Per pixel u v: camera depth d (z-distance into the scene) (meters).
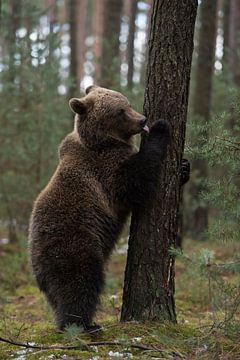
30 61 18.11
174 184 9.12
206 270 8.03
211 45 21.20
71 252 8.85
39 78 18.20
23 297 14.16
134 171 8.98
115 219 9.50
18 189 19.20
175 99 8.98
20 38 18.56
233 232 8.34
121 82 19.95
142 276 9.14
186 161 9.59
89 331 8.67
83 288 8.80
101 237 9.26
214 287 8.73
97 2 38.44
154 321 9.05
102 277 9.09
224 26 25.19
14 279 15.42
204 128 8.93
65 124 19.41
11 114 18.97
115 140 9.49
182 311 12.27
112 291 14.17
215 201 8.54
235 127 9.30
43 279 9.03
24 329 10.03
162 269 9.12
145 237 9.11
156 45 8.98
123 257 18.78
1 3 18.86
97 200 9.22
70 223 8.98
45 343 8.54
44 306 12.85
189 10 8.88
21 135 19.05
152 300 9.10
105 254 9.49
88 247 8.91
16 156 19.42
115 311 11.87
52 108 18.94
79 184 9.24
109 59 22.64
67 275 8.81
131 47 33.66
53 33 18.66
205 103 21.28
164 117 9.02
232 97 9.16
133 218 9.37
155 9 8.98
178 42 8.88
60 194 9.21
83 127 9.62
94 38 40.88
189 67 9.07
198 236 21.09
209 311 12.31
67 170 9.38
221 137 8.51
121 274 16.48
